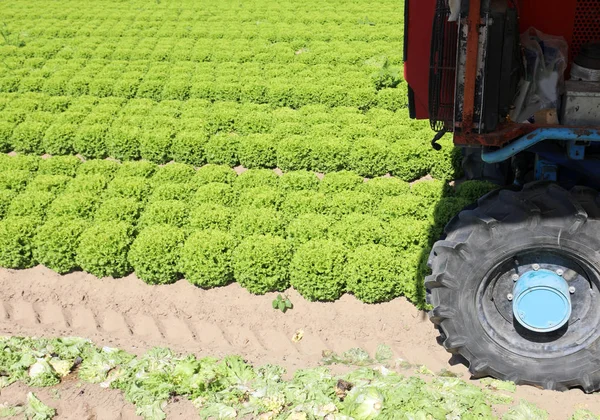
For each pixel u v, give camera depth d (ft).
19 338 10.92
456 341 9.71
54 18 33.04
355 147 16.34
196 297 12.44
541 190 9.45
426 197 14.39
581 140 9.49
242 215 13.66
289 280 12.40
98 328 12.04
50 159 16.69
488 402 9.36
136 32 29.50
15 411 9.58
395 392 9.36
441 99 9.55
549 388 9.61
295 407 9.37
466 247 9.38
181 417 9.48
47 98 21.09
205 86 21.04
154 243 12.78
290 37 27.48
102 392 9.89
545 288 9.33
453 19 8.89
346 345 11.33
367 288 11.84
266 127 18.20
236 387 9.91
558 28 9.75
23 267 13.32
